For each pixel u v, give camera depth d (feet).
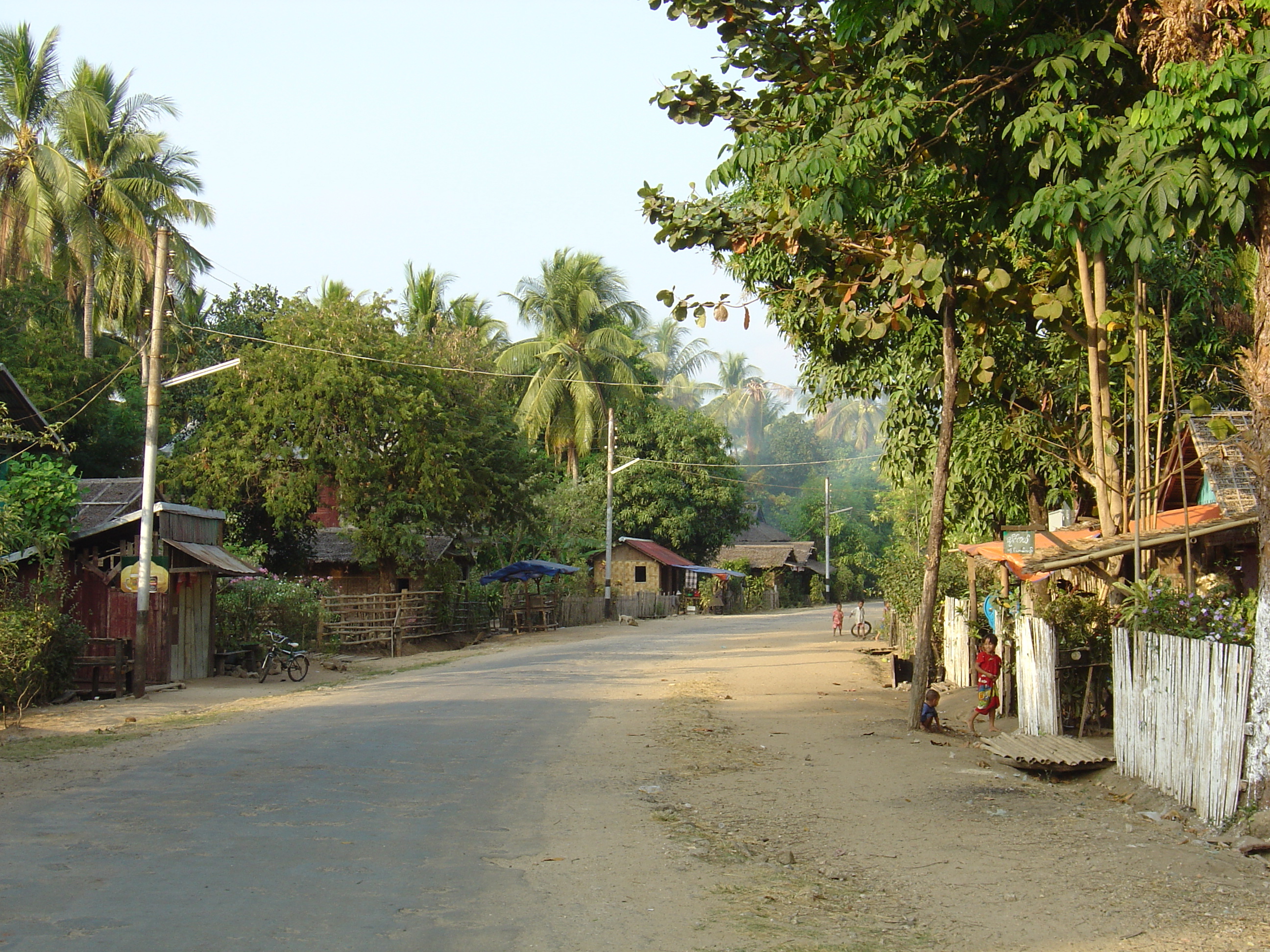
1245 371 33.47
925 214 43.11
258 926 18.57
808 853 25.23
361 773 34.76
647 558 197.98
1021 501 61.21
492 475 118.52
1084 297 44.34
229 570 68.69
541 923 19.30
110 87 125.80
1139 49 30.58
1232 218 27.45
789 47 37.68
